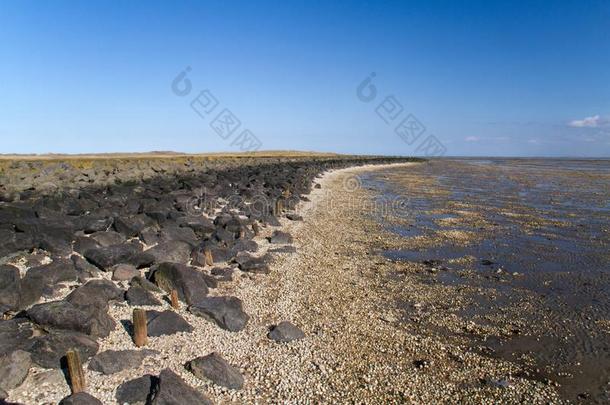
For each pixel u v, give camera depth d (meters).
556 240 28.94
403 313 16.59
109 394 10.45
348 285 19.50
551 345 14.27
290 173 66.00
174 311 14.95
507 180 78.19
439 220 35.94
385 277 20.84
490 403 11.05
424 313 16.64
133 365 11.68
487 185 67.81
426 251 25.84
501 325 15.73
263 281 19.38
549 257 24.78
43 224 20.75
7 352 11.19
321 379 11.79
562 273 21.88
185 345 13.08
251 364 12.38
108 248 18.77
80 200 29.22
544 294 18.91
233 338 13.82
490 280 20.69
